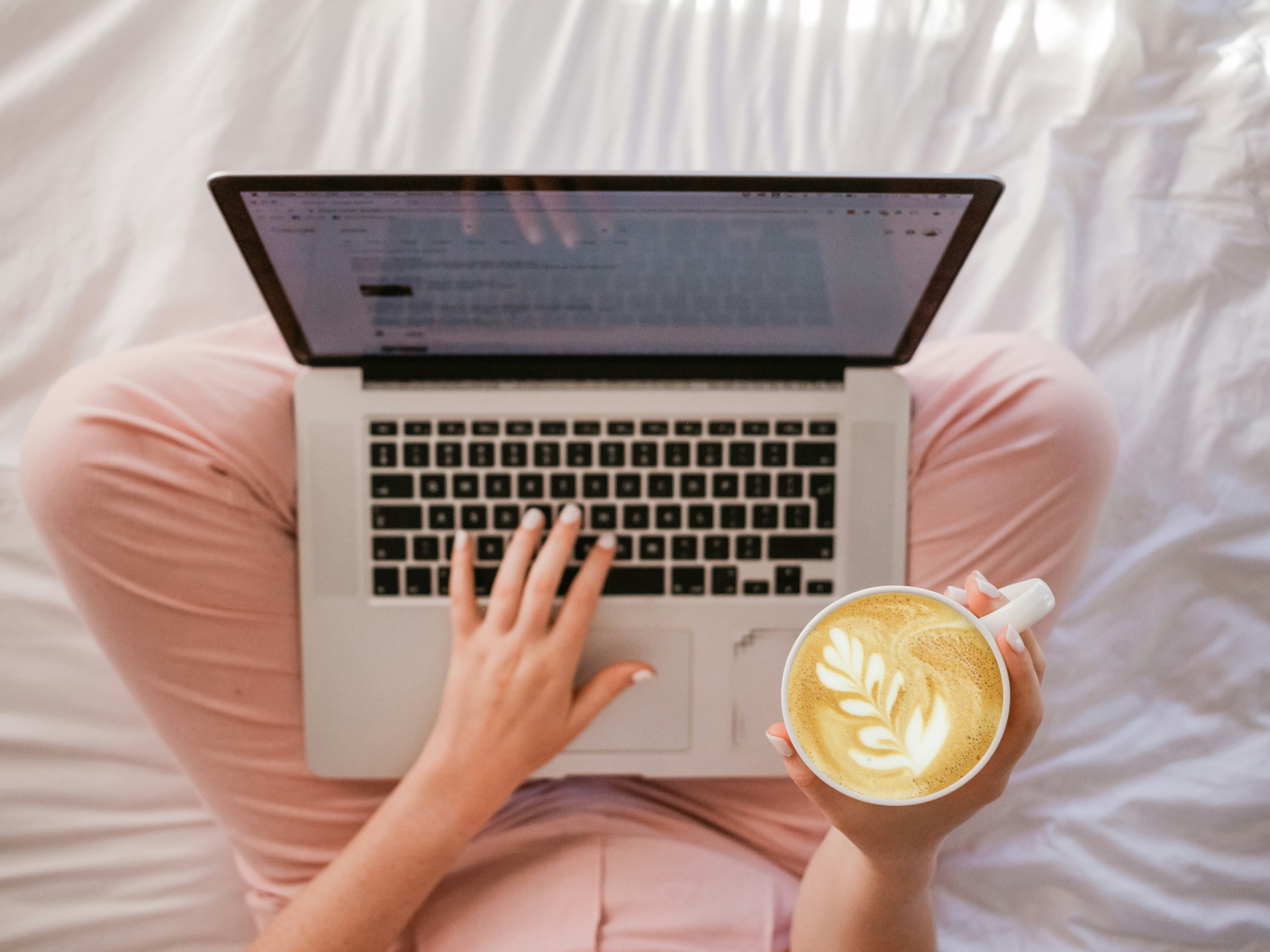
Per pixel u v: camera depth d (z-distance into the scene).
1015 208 0.94
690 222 0.63
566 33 0.91
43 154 0.90
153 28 0.91
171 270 0.90
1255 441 0.92
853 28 0.92
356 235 0.64
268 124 0.90
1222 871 0.88
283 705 0.83
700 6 0.92
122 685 0.91
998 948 0.88
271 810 0.83
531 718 0.73
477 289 0.69
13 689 0.89
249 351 0.84
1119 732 0.92
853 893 0.66
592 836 0.83
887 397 0.78
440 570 0.78
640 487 0.78
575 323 0.74
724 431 0.78
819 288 0.70
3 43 0.90
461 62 0.91
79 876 0.89
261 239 0.64
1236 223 0.93
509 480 0.78
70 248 0.90
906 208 0.62
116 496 0.76
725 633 0.79
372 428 0.77
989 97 0.94
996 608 0.56
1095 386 0.82
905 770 0.53
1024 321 0.93
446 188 0.60
